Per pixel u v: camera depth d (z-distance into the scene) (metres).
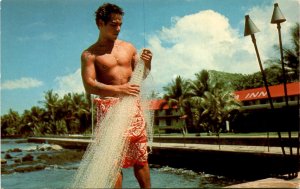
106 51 2.39
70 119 89.62
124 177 18.05
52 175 23.12
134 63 2.52
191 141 31.30
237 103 43.69
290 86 46.22
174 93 55.97
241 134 38.28
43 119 100.75
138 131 2.21
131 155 2.25
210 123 43.06
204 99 47.06
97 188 2.06
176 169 23.75
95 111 2.35
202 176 20.31
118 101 2.20
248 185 3.01
